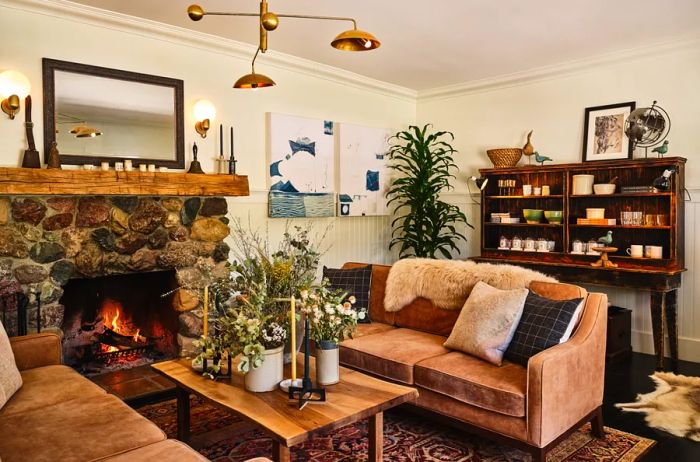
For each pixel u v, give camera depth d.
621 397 3.51
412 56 4.75
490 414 2.55
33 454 1.79
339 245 5.53
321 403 2.18
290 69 4.93
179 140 4.14
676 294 4.23
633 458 2.66
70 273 3.48
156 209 3.86
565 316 2.73
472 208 5.87
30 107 3.39
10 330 3.24
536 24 3.92
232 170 4.27
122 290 4.23
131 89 3.88
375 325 3.82
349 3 3.51
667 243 4.38
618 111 4.67
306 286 2.52
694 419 3.14
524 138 5.38
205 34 4.16
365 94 5.71
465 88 5.74
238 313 2.43
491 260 5.11
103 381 3.68
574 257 4.70
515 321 2.84
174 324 4.15
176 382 2.51
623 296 4.71
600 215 4.59
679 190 4.18
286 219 4.99
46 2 3.41
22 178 3.18
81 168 3.60
